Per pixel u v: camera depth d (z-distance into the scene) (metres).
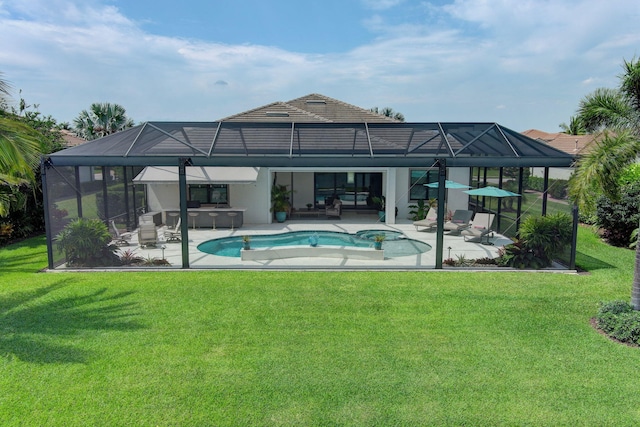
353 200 38.66
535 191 22.88
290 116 36.44
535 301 14.48
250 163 18.34
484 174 30.45
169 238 26.55
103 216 24.94
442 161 18.08
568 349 10.94
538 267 18.70
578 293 15.32
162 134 21.25
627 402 8.60
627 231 23.39
